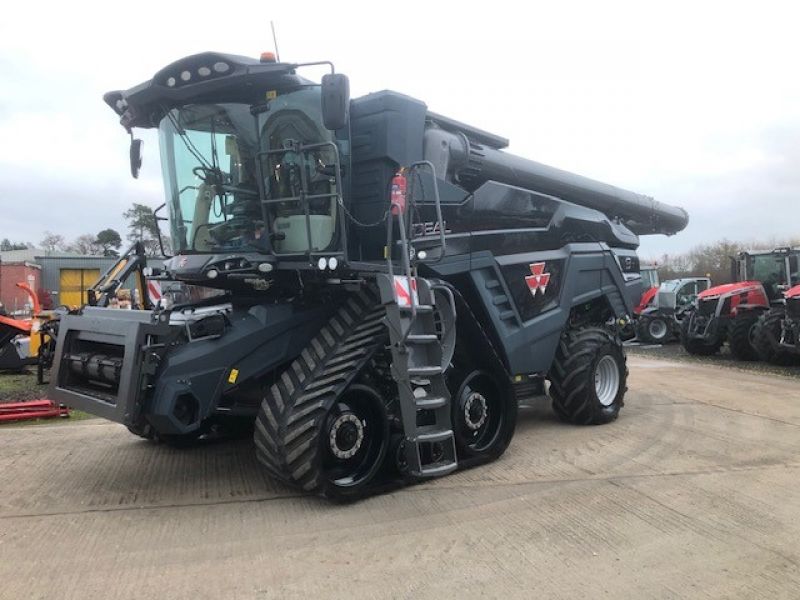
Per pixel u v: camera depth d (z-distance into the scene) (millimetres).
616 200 9070
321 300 5410
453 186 6207
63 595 3410
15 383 10812
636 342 20406
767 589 3463
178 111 5266
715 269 40406
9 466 5816
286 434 4605
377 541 4121
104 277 5824
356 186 5844
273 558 3873
